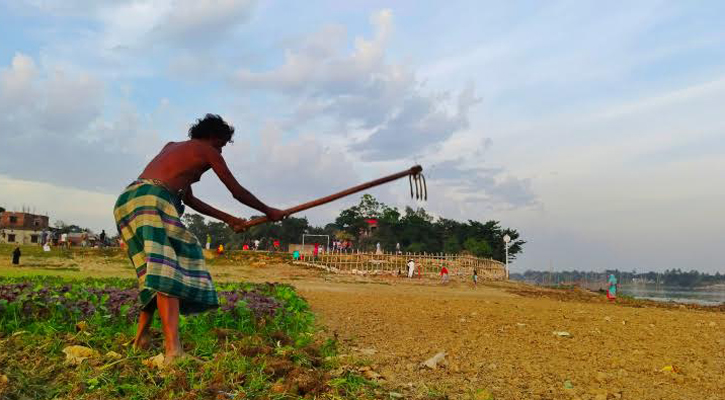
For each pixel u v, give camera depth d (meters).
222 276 24.14
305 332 5.96
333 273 29.36
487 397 3.60
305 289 15.95
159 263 3.64
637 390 4.09
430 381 4.04
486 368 4.62
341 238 70.31
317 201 4.44
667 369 4.82
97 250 34.75
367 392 3.51
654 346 6.23
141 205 3.77
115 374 3.32
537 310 10.91
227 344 4.28
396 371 4.31
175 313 3.72
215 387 3.14
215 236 79.62
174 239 3.82
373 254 33.00
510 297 17.77
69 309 4.81
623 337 6.91
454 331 6.90
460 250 70.44
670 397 3.92
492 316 8.99
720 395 4.02
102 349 3.99
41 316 4.73
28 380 3.16
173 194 3.93
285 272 28.05
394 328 6.98
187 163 3.99
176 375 3.31
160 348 4.05
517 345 5.95
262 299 6.73
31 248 35.84
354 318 7.95
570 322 8.50
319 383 3.43
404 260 33.09
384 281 26.50
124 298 5.64
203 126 4.23
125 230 3.83
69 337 4.17
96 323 4.66
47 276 14.88
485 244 66.69
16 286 5.30
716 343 6.62
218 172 4.09
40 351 3.80
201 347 4.05
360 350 5.18
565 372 4.59
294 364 3.87
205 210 4.45
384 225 72.75
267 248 74.19
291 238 76.31
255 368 3.58
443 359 4.82
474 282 28.98
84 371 3.37
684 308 19.03
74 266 25.73
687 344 6.48
